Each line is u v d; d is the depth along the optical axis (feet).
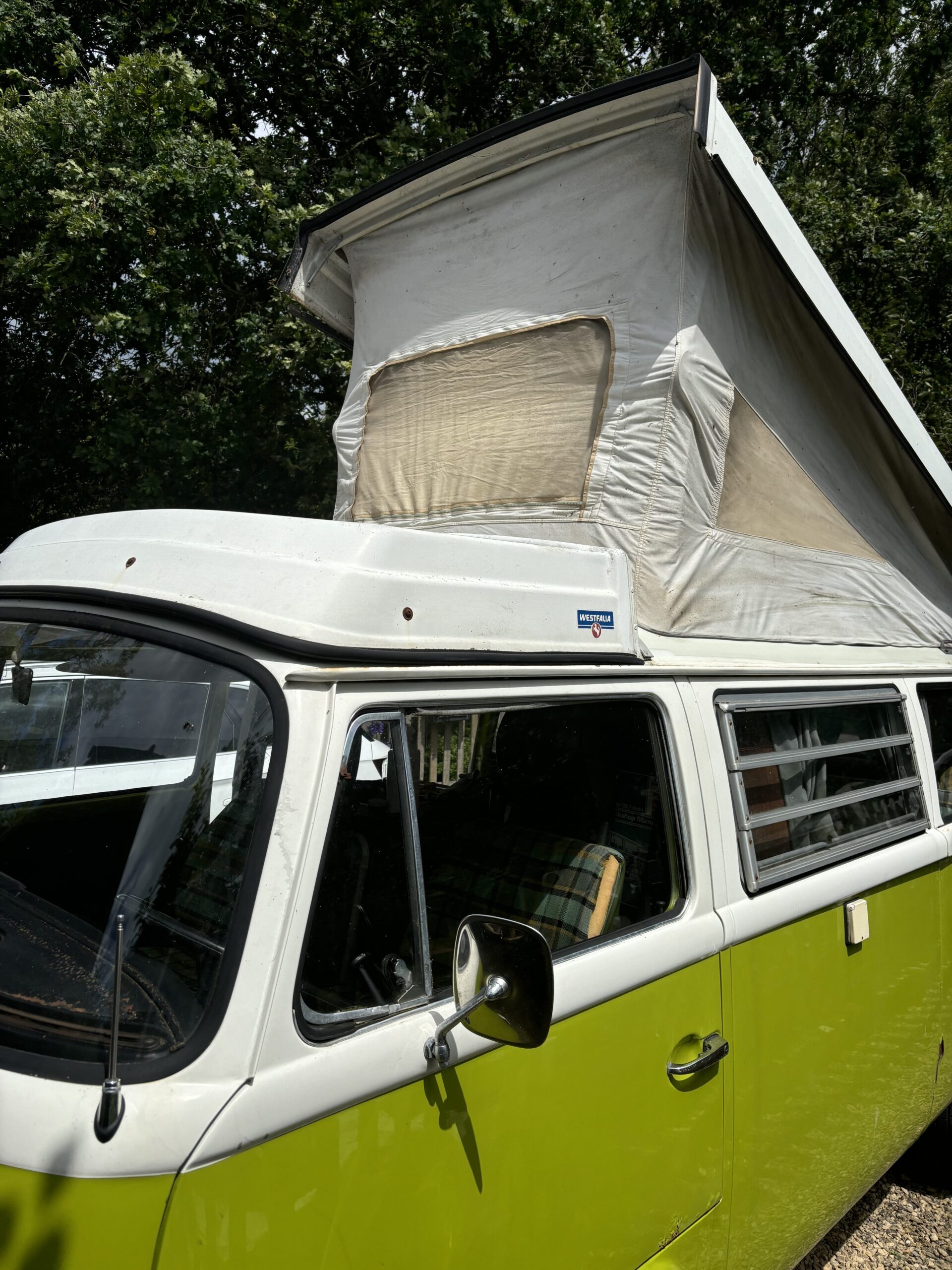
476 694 5.97
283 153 34.09
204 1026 4.53
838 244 33.86
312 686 5.23
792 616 10.99
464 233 12.29
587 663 6.90
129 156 27.66
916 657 11.84
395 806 5.52
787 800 8.64
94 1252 4.05
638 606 9.70
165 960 4.80
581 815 7.54
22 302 33.88
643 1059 6.51
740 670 8.43
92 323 29.22
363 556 5.73
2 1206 4.12
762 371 11.23
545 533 10.69
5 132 26.45
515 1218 5.59
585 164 11.12
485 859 6.77
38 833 5.65
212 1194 4.26
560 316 11.14
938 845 10.51
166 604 5.72
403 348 12.79
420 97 36.40
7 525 37.42
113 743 5.59
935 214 34.22
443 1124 5.23
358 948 5.18
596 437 10.53
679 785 7.36
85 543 6.68
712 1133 7.11
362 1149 4.84
